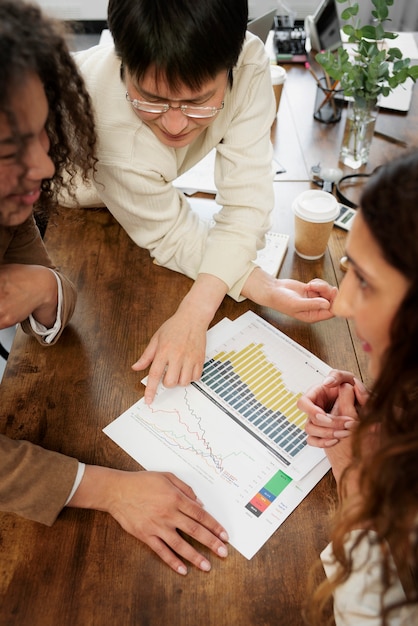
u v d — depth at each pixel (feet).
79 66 3.18
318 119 5.07
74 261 3.81
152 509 2.47
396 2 8.03
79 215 4.18
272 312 3.50
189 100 2.88
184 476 2.65
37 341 3.29
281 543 2.44
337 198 4.30
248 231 3.61
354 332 3.37
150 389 2.97
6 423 2.86
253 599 2.27
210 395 3.00
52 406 2.94
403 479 1.88
